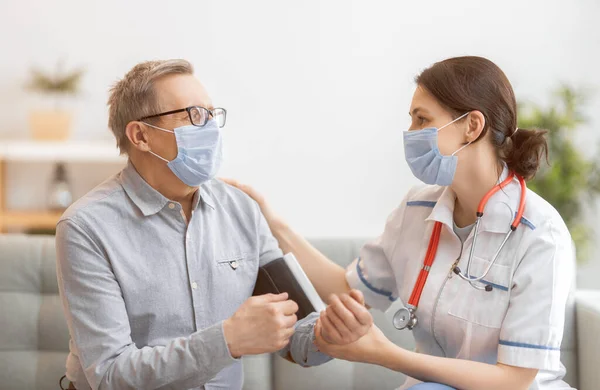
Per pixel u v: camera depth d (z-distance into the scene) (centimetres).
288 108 440
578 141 429
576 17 430
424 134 179
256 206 202
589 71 432
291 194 444
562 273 173
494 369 170
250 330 162
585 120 413
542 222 176
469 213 188
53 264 228
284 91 439
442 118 178
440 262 187
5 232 429
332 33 436
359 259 214
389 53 437
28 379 220
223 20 434
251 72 438
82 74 433
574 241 400
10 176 433
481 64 179
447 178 181
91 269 171
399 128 440
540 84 434
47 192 434
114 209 178
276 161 443
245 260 193
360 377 226
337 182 444
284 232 219
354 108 440
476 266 180
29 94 432
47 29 431
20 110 433
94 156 404
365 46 436
